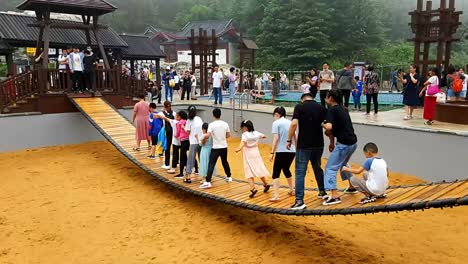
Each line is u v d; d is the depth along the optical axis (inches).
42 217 331.3
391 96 827.4
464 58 1768.0
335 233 301.1
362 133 470.3
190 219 328.2
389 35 2448.3
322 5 1684.3
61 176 442.6
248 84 890.1
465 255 264.7
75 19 1163.3
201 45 932.0
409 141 421.7
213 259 260.2
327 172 251.4
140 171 467.5
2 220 325.1
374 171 236.5
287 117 574.2
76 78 589.9
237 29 1947.6
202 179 369.1
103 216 333.7
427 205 199.5
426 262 255.1
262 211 270.8
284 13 1706.4
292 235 295.3
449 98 557.9
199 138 346.9
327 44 1632.6
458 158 379.2
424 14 619.5
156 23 2938.0
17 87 547.8
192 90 887.7
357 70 707.4
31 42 762.8
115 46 872.3
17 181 422.6
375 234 300.8
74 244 285.3
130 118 636.1
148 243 285.1
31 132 553.3
